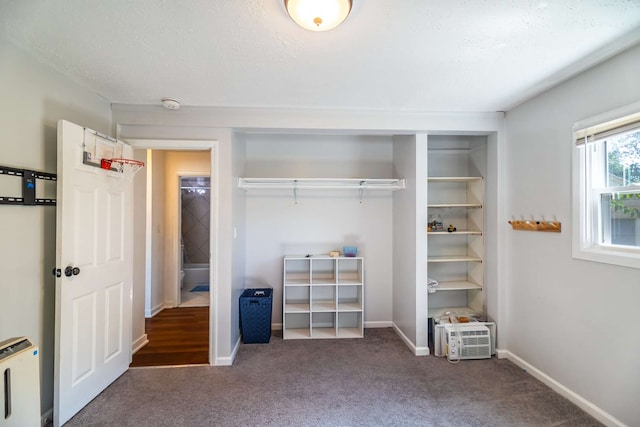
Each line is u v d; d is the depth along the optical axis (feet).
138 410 6.72
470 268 11.14
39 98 6.12
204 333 11.39
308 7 4.21
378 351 9.73
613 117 5.95
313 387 7.66
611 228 6.40
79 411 6.64
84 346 6.79
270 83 7.04
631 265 5.67
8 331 5.53
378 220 12.03
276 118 8.82
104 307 7.48
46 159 6.32
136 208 10.06
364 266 11.99
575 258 6.86
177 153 14.67
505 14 4.57
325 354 9.52
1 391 4.23
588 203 6.66
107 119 8.28
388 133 9.50
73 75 6.70
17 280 5.71
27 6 4.39
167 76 6.71
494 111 9.08
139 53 5.74
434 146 11.32
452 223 11.35
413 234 9.80
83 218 6.73
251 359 9.17
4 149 5.41
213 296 8.82
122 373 8.24
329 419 6.44
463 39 5.24
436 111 9.00
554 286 7.47
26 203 5.80
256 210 11.80
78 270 6.43
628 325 5.77
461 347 9.07
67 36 5.20
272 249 11.84
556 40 5.31
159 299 14.12
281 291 11.78
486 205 9.95
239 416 6.53
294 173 11.86
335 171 11.98
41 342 6.27
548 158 7.59
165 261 14.64
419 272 9.55
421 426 6.22
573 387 6.93
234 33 5.05
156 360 9.13
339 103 8.34
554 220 7.43
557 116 7.29
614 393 6.01
